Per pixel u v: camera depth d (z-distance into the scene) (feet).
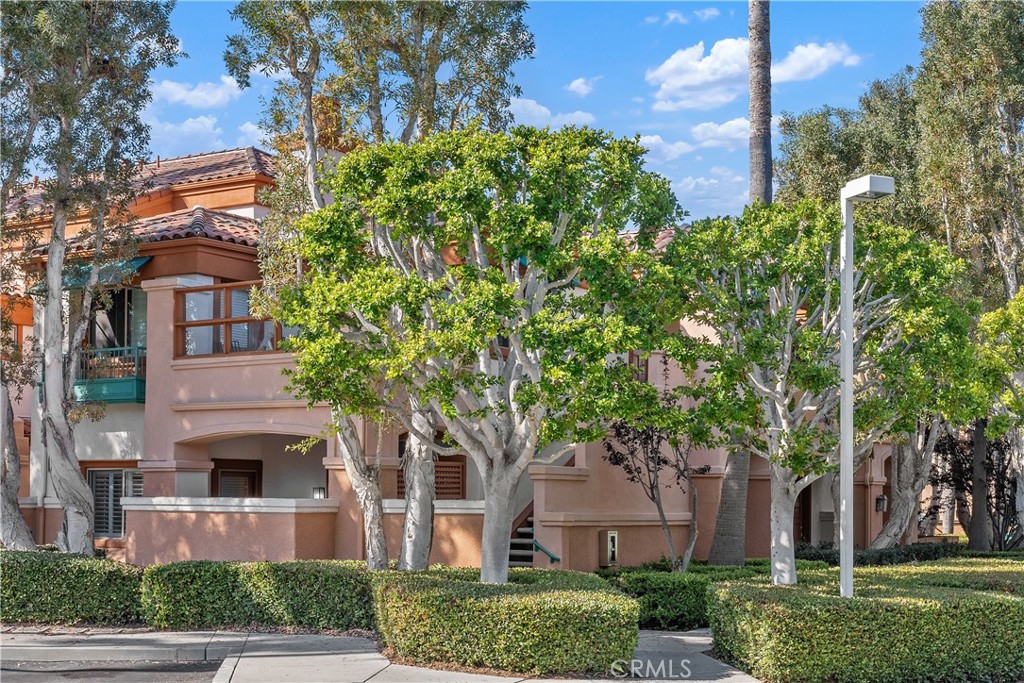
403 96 58.85
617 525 68.44
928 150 84.12
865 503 95.30
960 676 41.19
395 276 43.80
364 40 57.77
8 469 65.87
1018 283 82.53
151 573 52.01
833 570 59.47
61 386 66.28
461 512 63.16
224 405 70.49
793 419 50.47
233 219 84.79
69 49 63.82
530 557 67.36
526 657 40.65
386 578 46.78
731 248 50.39
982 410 50.16
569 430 46.60
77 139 65.62
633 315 46.06
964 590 45.93
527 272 46.21
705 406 48.44
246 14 57.26
